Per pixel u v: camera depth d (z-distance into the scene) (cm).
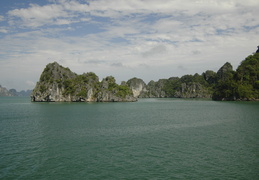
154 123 5956
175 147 3519
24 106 13212
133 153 3231
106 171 2595
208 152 3247
